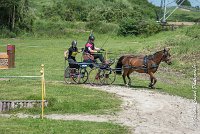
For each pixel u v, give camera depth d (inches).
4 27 2704.2
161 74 1253.1
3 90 864.3
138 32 2655.0
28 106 742.5
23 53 1774.1
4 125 607.2
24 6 2844.5
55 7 3248.0
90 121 655.8
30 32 2768.2
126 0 4055.1
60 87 915.4
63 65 1392.7
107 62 1002.1
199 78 1183.6
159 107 770.8
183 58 1464.1
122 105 775.7
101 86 968.3
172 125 652.7
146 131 607.8
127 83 1024.9
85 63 987.3
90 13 3171.8
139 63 973.8
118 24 2957.7
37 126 605.0
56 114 711.7
